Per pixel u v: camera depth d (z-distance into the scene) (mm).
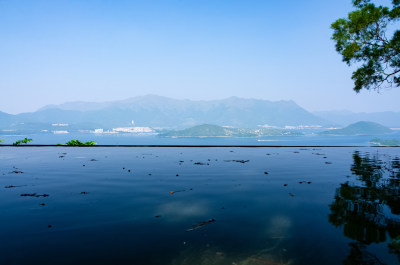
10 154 15945
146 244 3365
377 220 4266
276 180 7875
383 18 13180
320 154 17453
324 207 5020
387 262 2881
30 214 4570
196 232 3771
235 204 5238
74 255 3043
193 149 21688
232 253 3094
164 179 7961
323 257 3012
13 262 2850
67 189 6566
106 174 8828
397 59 13320
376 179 8102
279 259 2938
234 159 13727
